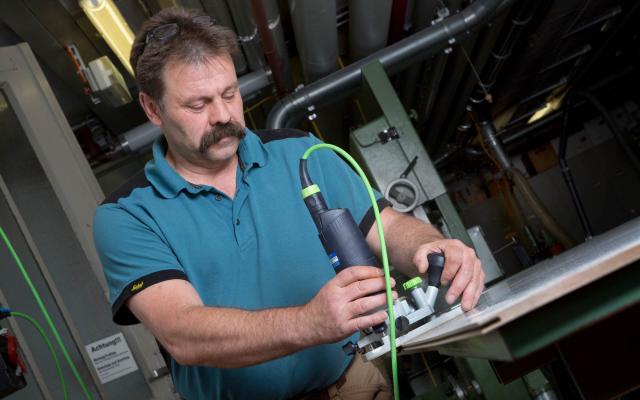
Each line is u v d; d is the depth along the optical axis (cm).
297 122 362
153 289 120
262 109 425
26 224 217
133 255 126
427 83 434
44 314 207
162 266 123
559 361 98
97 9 220
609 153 716
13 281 208
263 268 131
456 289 104
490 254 333
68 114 351
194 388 138
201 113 125
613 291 56
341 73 339
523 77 528
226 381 132
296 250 134
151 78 124
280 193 138
